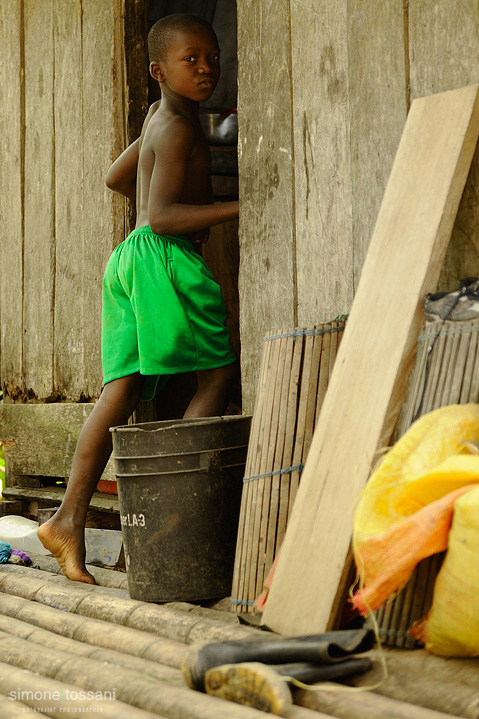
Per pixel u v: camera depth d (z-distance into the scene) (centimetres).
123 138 558
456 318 286
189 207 440
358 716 215
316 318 395
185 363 445
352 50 376
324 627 278
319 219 394
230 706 220
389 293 311
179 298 446
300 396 344
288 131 412
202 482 372
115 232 559
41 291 639
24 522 573
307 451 340
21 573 474
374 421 295
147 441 374
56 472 606
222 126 621
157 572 374
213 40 464
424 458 259
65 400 613
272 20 421
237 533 375
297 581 293
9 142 680
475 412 268
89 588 419
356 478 291
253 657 241
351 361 313
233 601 348
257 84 430
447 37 333
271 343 358
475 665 239
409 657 253
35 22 647
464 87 320
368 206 367
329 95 388
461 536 235
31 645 305
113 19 561
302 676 235
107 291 467
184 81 460
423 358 290
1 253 691
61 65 616
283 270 413
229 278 612
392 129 356
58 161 619
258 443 352
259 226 427
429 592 262
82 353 591
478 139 324
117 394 454
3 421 672
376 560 248
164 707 231
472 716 210
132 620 338
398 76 354
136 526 379
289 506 339
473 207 323
